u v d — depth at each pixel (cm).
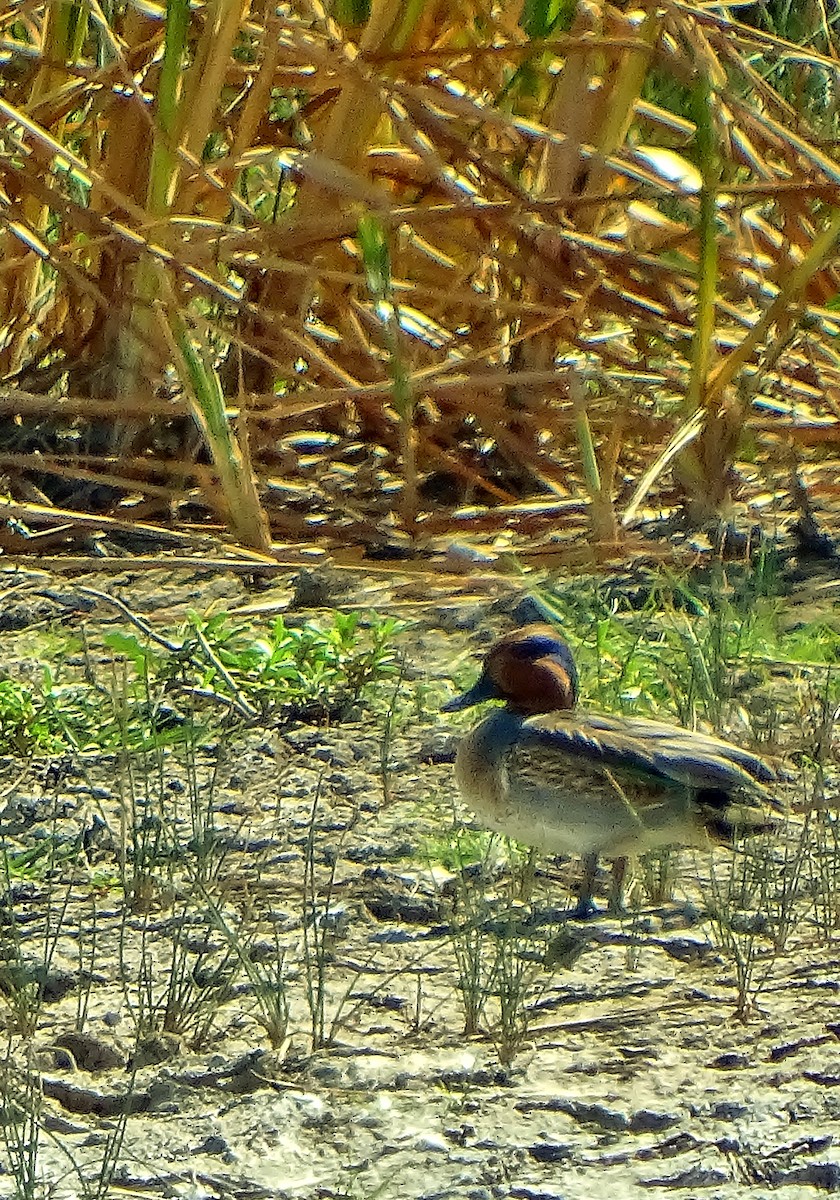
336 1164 649
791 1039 729
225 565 1300
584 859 891
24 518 1332
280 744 1040
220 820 944
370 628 1214
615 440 1369
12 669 1135
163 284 1311
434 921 851
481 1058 720
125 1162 650
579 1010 760
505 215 1367
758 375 1375
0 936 813
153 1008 750
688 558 1326
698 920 844
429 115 1365
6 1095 680
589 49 1369
